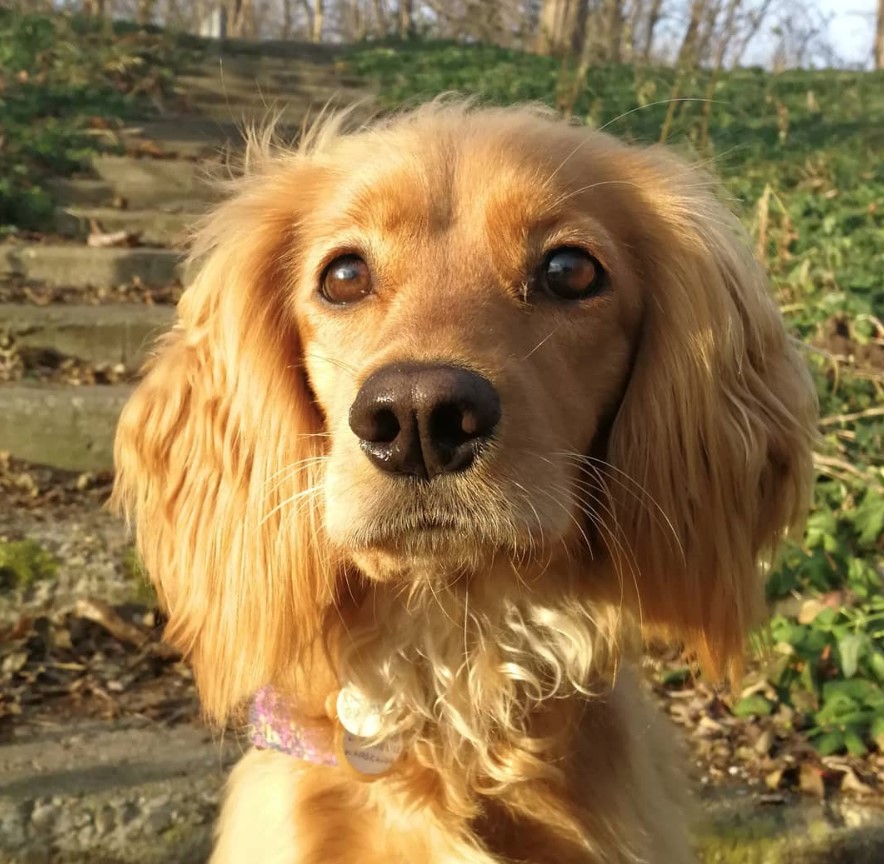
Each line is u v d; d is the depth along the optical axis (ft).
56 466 1.82
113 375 2.11
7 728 1.24
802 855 1.14
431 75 5.30
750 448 0.92
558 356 0.83
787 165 3.48
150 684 1.37
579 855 0.88
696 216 0.95
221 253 0.99
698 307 0.91
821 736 1.28
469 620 0.90
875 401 1.90
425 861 0.87
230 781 1.02
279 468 0.91
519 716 0.92
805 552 1.53
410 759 0.90
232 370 0.94
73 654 1.39
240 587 0.92
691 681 1.41
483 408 0.70
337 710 0.91
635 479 0.90
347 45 6.38
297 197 0.97
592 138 0.96
